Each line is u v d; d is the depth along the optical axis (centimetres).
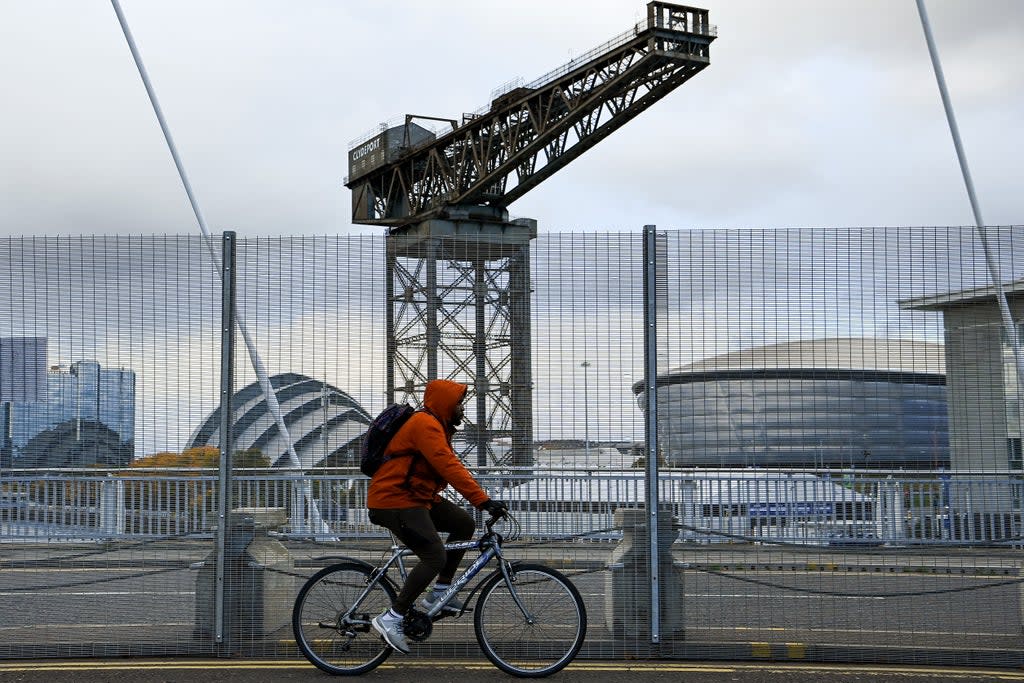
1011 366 1167
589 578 1163
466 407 1193
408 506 1043
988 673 1088
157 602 1177
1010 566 1151
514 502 1180
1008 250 1186
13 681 1048
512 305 1203
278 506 1185
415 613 1062
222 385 1198
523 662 1076
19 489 1198
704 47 6094
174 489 1192
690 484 1169
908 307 1186
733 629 1153
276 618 1167
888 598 1150
